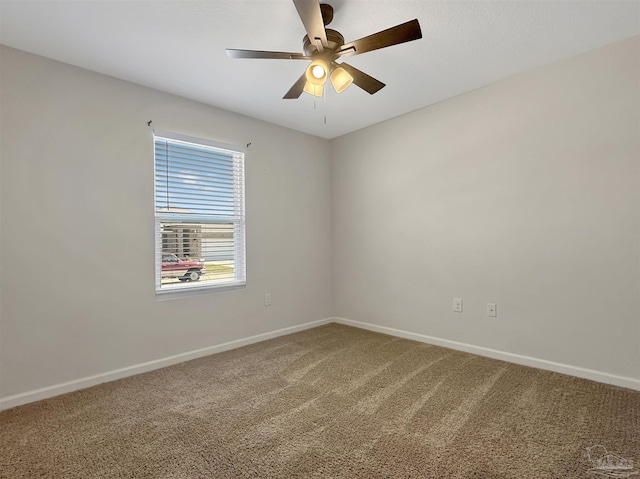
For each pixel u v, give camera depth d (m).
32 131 2.15
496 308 2.74
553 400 2.01
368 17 1.87
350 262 3.92
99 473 1.45
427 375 2.44
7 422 1.87
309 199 3.88
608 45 2.17
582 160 2.30
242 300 3.24
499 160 2.69
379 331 3.63
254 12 1.80
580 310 2.32
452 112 2.97
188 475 1.43
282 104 3.03
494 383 2.27
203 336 2.95
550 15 1.86
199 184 2.98
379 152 3.58
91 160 2.38
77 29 1.92
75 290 2.30
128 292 2.54
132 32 1.96
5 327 2.05
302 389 2.24
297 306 3.73
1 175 2.04
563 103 2.36
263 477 1.41
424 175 3.20
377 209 3.62
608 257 2.21
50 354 2.20
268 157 3.48
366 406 2.00
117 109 2.50
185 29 1.94
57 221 2.24
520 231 2.59
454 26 1.95
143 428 1.79
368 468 1.45
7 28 1.90
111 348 2.45
